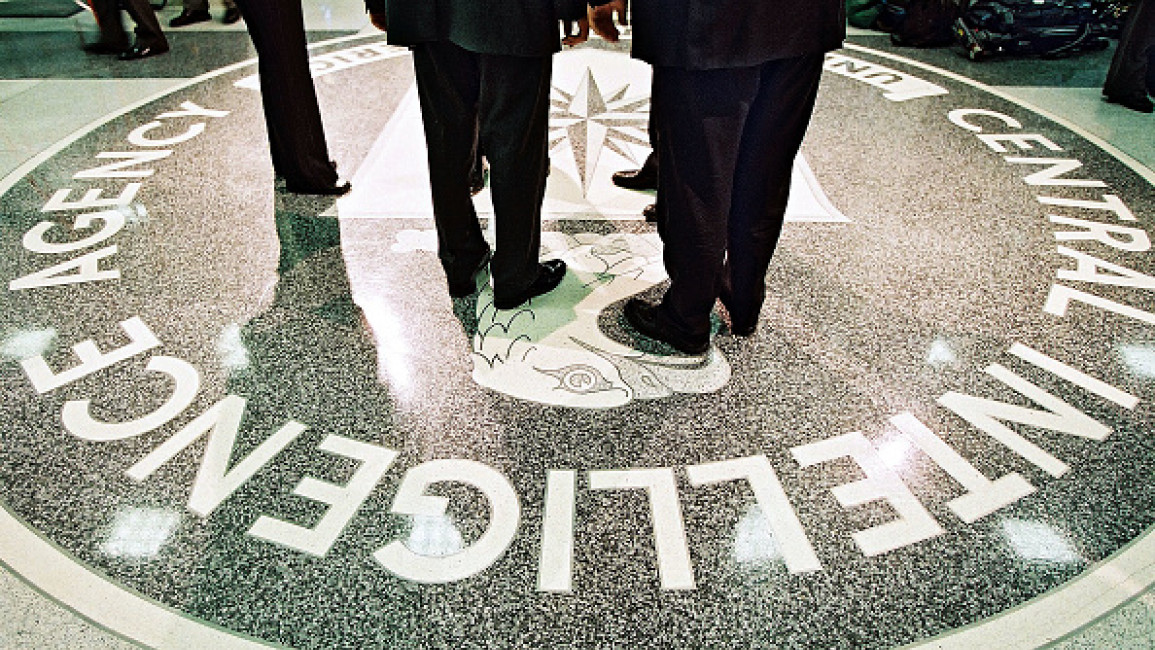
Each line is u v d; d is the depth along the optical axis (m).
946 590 1.84
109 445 2.22
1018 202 3.59
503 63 2.12
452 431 2.27
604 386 2.44
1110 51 5.90
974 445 2.24
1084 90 5.05
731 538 1.96
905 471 2.15
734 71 1.95
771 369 2.51
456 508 2.04
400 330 2.69
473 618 1.77
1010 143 4.24
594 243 3.23
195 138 4.23
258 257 3.12
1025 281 2.98
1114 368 2.53
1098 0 5.71
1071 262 3.11
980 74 5.36
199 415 2.33
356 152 4.10
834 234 3.30
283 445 2.22
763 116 2.14
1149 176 3.85
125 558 1.91
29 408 2.35
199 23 6.59
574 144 4.16
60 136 4.27
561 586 1.84
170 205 3.52
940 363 2.54
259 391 2.42
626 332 2.69
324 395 2.40
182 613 1.78
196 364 2.53
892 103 4.81
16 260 3.10
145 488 2.09
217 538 1.96
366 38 6.15
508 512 2.02
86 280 2.96
